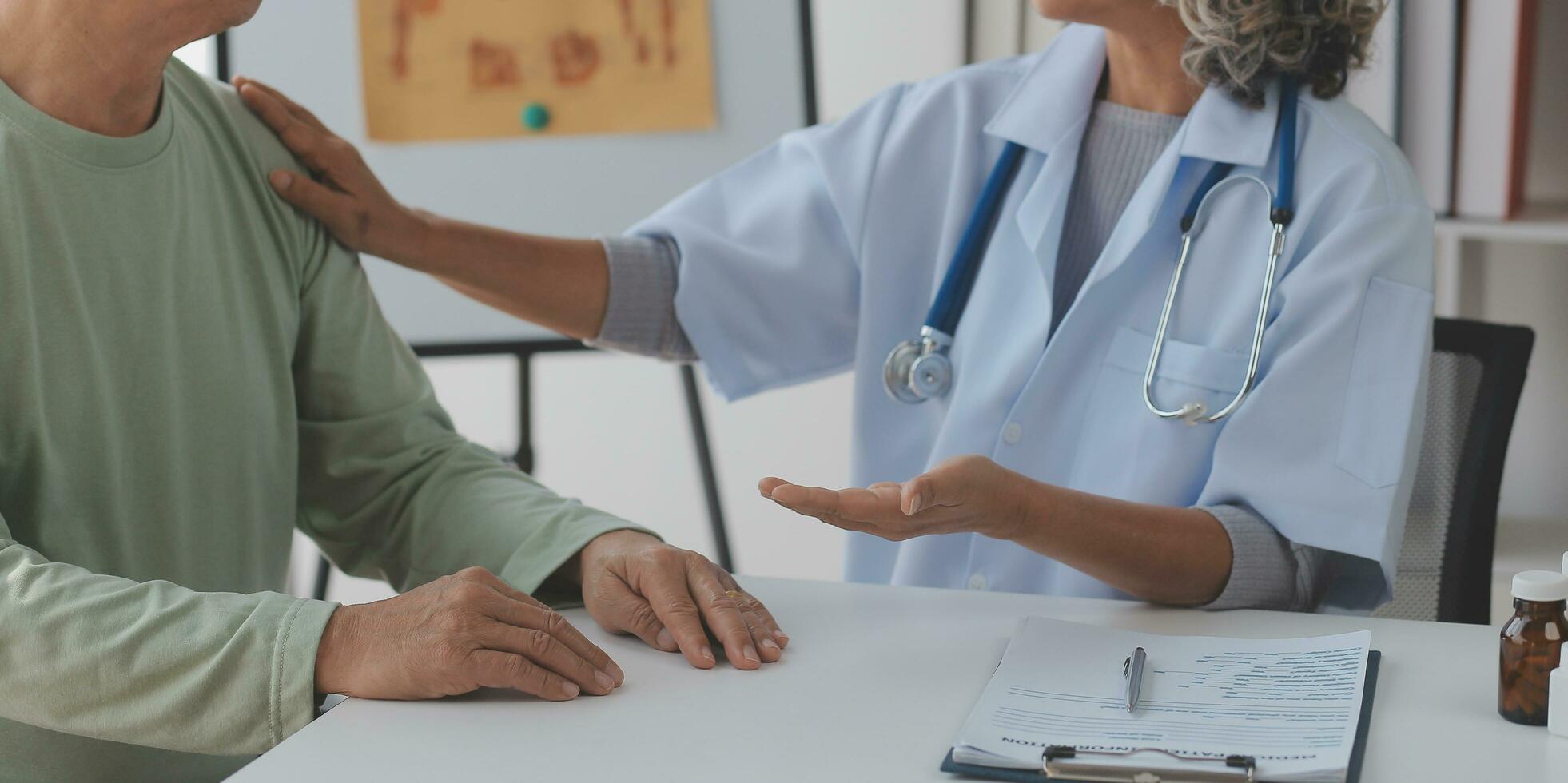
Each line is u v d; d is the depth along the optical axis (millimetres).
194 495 1113
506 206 1938
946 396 1391
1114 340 1289
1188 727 810
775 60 1927
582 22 1918
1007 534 1045
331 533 1271
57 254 998
